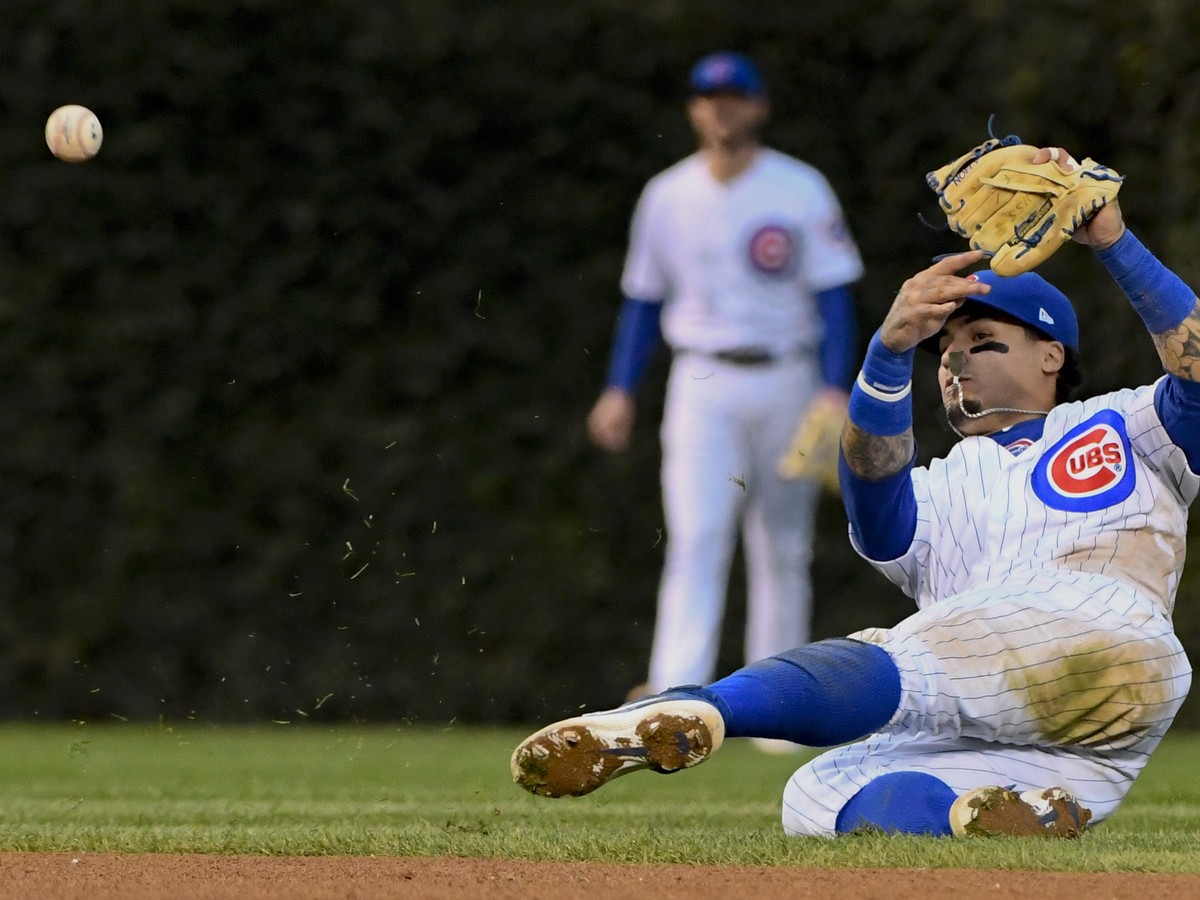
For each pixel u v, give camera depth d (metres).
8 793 20.89
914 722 12.23
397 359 33.66
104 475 33.88
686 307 27.14
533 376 33.47
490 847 12.33
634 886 10.23
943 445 31.91
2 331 33.78
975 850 11.26
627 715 10.81
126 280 33.81
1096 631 12.19
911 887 10.09
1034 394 13.69
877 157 33.09
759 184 26.92
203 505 33.75
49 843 12.80
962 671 12.09
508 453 33.41
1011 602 12.29
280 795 20.66
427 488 33.44
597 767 10.73
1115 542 12.67
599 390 33.41
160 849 12.48
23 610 33.97
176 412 33.75
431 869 11.11
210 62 33.53
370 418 33.62
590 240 33.50
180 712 33.78
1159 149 31.20
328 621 33.56
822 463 26.86
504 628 33.22
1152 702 12.25
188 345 33.78
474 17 33.59
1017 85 32.12
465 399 33.59
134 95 33.62
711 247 26.88
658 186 27.44
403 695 33.31
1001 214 12.45
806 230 27.08
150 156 33.72
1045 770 12.48
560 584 33.16
